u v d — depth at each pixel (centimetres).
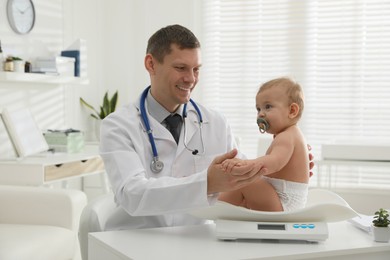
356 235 124
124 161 139
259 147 326
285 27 413
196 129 165
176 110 163
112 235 121
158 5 425
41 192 219
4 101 326
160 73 150
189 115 167
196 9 427
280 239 115
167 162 157
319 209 113
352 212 112
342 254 110
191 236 120
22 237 193
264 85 136
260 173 113
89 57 421
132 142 149
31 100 352
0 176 295
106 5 434
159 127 157
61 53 379
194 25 423
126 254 104
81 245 161
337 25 402
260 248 109
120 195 133
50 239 197
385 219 118
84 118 420
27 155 300
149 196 124
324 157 324
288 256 105
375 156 314
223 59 427
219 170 114
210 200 118
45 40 364
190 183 118
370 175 392
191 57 146
